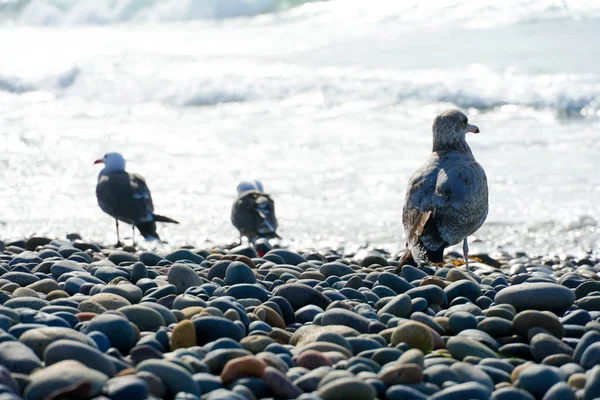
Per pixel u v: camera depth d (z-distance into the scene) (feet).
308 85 88.53
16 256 34.76
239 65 98.32
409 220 31.96
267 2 134.92
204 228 50.67
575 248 46.19
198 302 25.75
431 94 84.07
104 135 74.18
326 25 118.32
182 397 17.49
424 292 27.25
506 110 80.28
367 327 24.03
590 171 59.16
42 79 98.07
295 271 32.91
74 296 26.23
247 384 18.60
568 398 18.30
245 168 62.64
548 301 26.23
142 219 46.09
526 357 22.77
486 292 29.17
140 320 23.35
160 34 124.06
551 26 104.22
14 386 17.20
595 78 85.20
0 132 75.31
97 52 110.42
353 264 36.73
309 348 21.45
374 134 71.87
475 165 32.91
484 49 98.22
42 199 56.34
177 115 83.20
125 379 17.48
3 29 136.98
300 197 55.88
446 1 117.08
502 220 50.96
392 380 19.26
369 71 92.48
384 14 117.70
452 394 18.28
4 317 22.44
